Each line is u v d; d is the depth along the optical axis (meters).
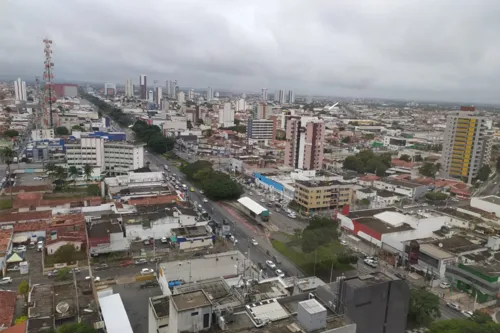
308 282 78.69
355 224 129.12
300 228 139.38
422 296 81.31
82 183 182.88
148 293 91.50
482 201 151.62
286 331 47.75
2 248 104.06
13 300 82.06
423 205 175.00
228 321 49.81
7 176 190.38
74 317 72.00
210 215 150.38
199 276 88.88
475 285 94.19
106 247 110.31
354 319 56.34
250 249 118.25
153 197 151.00
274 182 183.00
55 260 104.62
